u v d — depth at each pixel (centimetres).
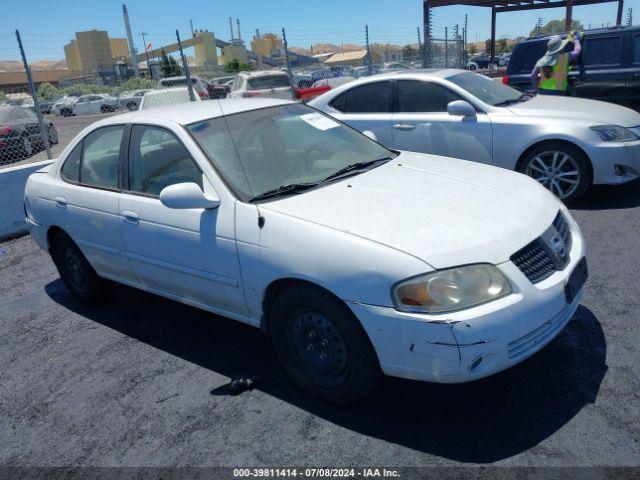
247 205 323
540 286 275
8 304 522
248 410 317
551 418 282
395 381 327
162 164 374
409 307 260
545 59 894
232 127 383
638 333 347
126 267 409
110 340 423
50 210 457
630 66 881
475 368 259
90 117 3350
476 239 274
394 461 266
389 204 311
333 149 404
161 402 335
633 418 275
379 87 685
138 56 5472
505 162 610
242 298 333
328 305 286
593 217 564
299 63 5134
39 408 346
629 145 567
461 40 1770
